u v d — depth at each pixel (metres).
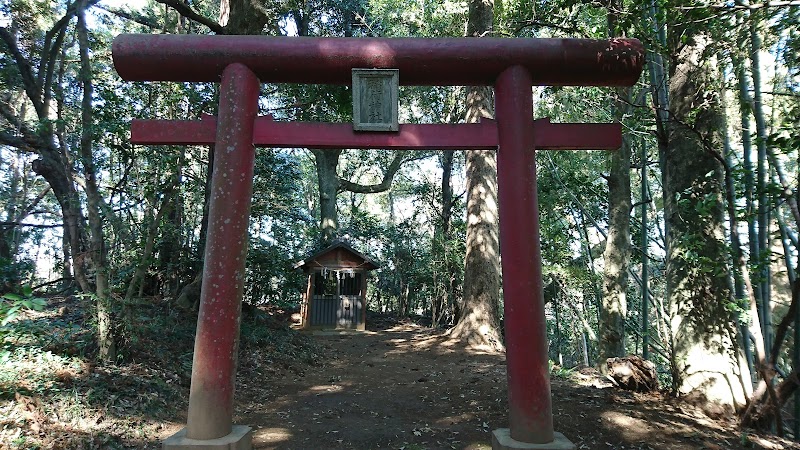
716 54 5.66
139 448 4.23
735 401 5.23
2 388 4.32
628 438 4.62
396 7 14.39
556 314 15.67
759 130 5.20
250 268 13.09
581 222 13.79
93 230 5.69
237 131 4.00
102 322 5.62
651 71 6.60
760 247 5.64
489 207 10.96
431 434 4.84
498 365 8.45
